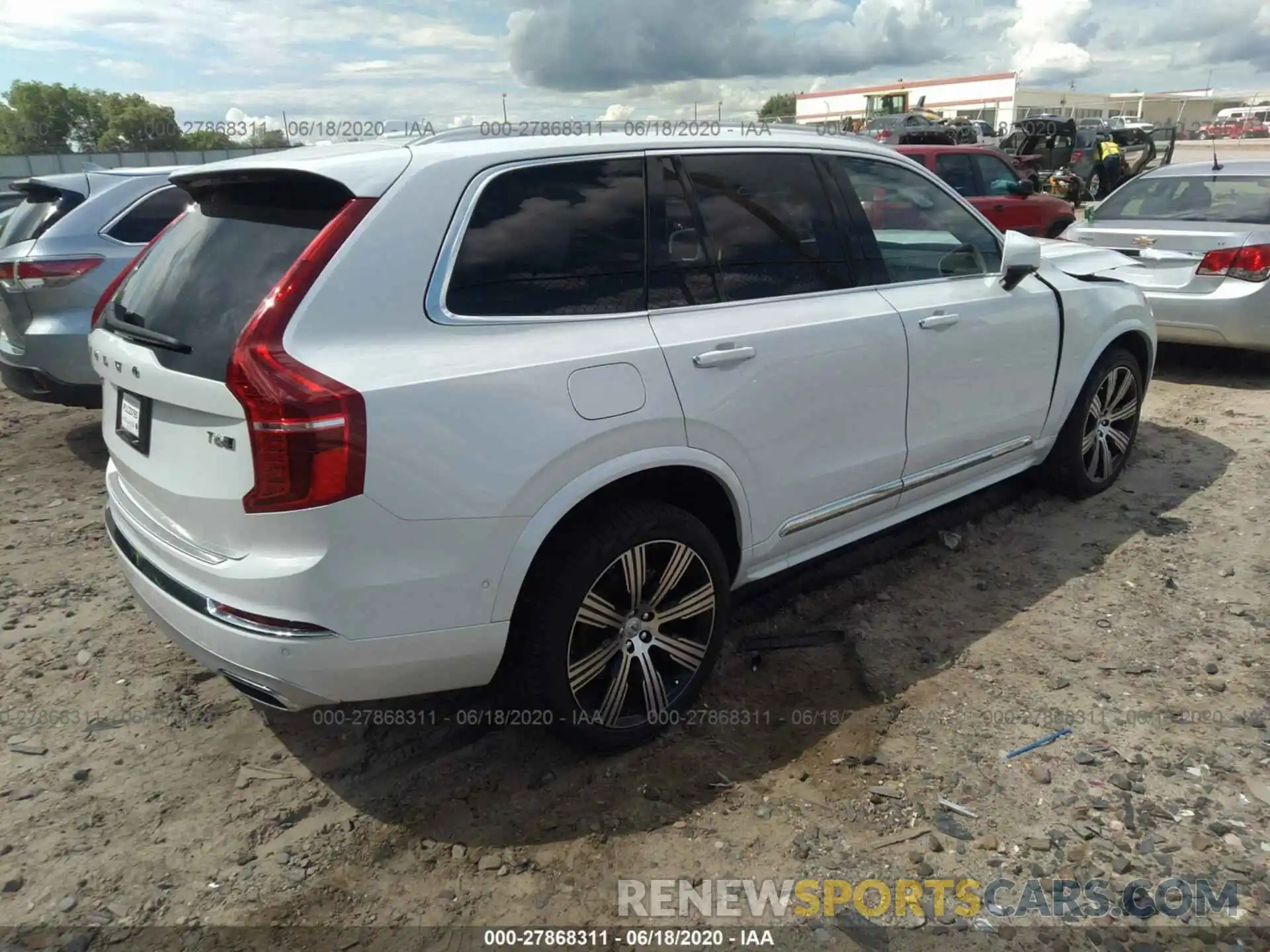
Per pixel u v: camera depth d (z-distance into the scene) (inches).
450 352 99.2
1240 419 246.8
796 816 109.0
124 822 110.0
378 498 92.6
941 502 163.8
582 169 113.9
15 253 223.5
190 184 114.4
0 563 178.2
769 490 129.3
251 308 97.2
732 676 138.6
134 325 110.8
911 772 115.7
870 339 137.7
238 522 95.1
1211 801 109.4
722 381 119.0
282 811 111.8
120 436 116.2
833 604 158.6
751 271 128.0
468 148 107.3
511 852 105.0
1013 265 159.3
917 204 154.9
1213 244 270.4
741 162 130.1
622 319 113.3
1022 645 143.3
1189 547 173.3
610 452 108.3
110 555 182.5
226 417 93.7
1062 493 197.0
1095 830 105.2
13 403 297.6
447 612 99.3
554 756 121.5
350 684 97.8
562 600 107.8
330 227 97.0
